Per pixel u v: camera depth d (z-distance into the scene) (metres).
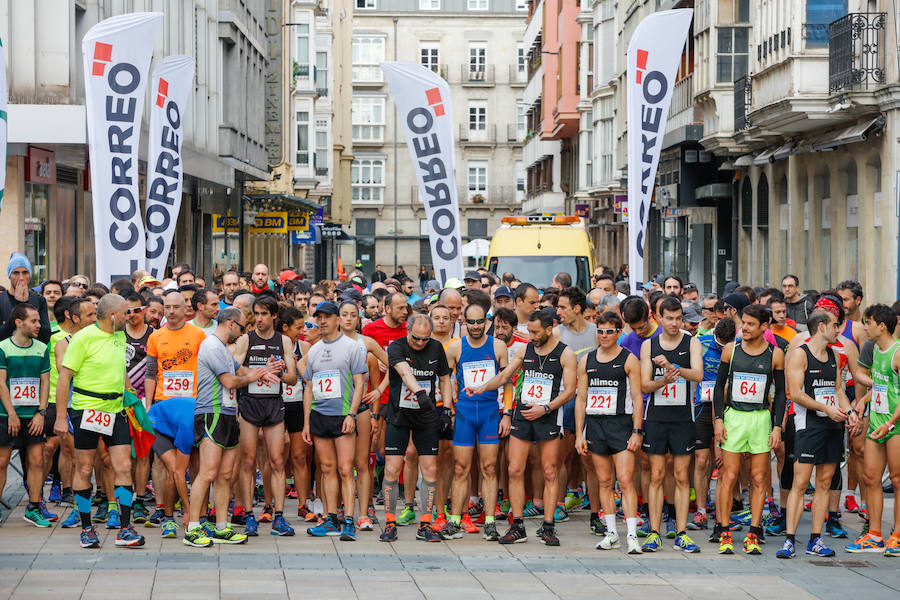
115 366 13.05
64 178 30.36
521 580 11.77
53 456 15.83
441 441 14.49
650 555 13.24
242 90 48.88
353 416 13.88
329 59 82.19
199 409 13.22
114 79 18.67
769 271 36.75
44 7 26.62
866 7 27.73
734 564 12.80
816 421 13.20
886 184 26.55
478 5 115.69
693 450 13.57
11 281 14.51
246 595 10.81
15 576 11.38
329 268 89.25
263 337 14.02
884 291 26.92
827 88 28.98
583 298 15.22
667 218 44.09
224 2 45.38
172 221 21.31
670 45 19.62
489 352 13.84
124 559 12.35
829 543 14.04
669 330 13.39
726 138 36.91
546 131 77.81
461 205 115.50
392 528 13.87
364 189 115.19
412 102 21.28
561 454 15.13
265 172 51.12
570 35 68.69
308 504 15.81
